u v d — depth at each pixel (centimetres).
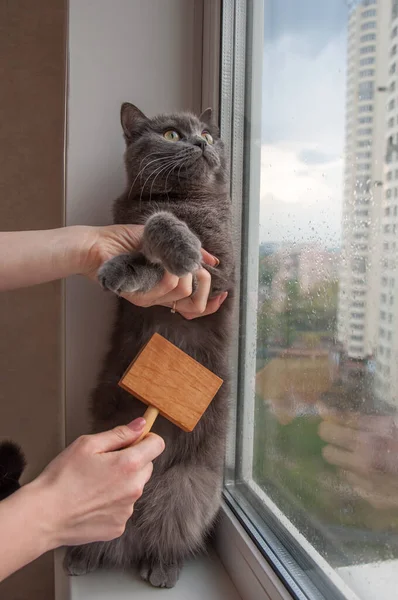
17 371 89
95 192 73
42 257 55
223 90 73
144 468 47
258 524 61
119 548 63
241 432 74
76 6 70
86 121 72
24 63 86
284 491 62
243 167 77
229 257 70
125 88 73
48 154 87
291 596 47
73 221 73
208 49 73
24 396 89
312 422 56
